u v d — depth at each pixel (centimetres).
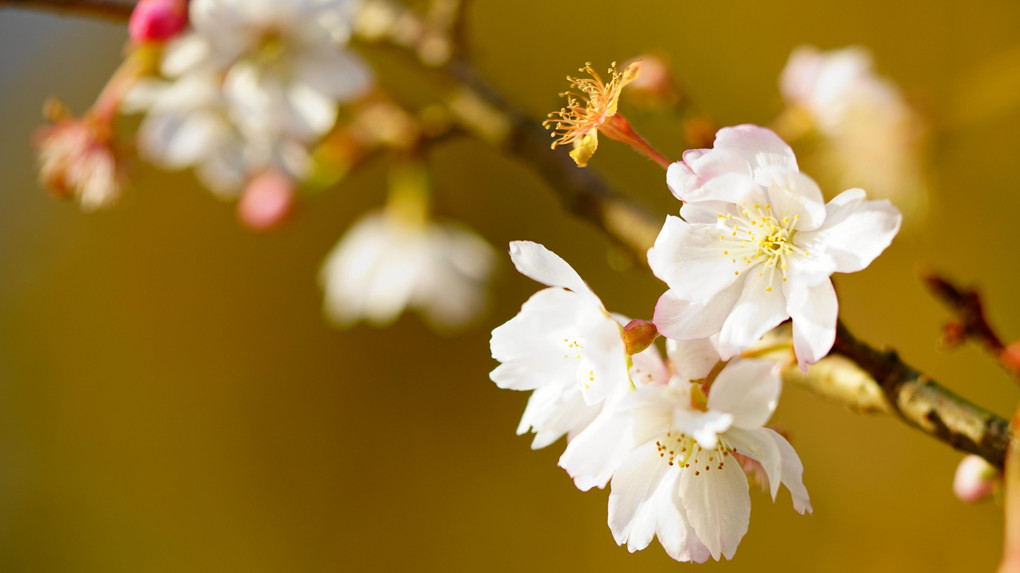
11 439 188
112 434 185
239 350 181
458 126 82
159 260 184
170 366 183
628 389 69
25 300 188
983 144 140
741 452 70
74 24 189
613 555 161
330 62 80
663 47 159
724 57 157
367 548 173
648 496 70
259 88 80
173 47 79
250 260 180
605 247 162
